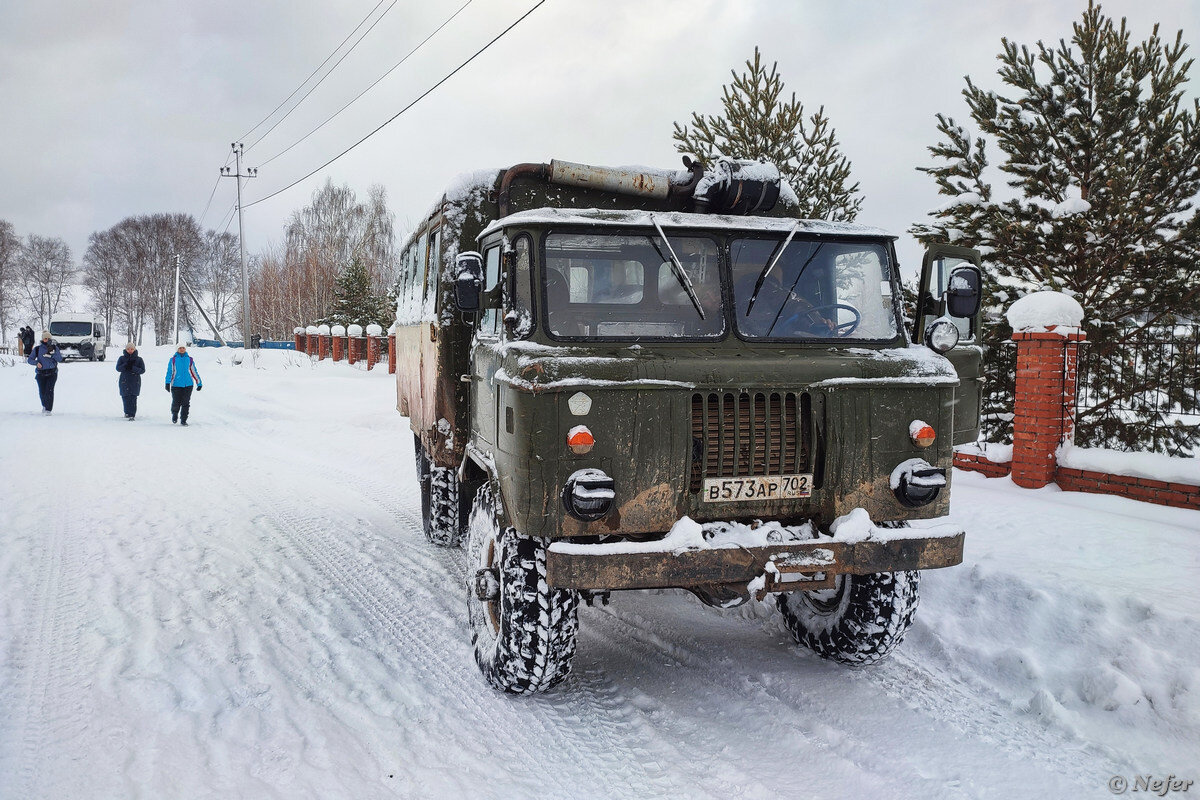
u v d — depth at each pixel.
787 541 3.74
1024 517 6.54
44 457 11.47
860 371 3.96
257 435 14.97
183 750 3.59
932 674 4.53
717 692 4.33
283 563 6.65
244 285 45.75
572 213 4.20
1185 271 8.05
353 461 12.06
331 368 30.17
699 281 4.24
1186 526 6.20
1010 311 7.88
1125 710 3.89
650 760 3.62
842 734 3.81
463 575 6.40
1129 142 8.27
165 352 54.16
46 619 5.16
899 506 4.01
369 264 56.03
